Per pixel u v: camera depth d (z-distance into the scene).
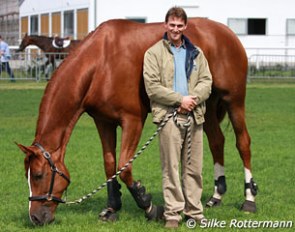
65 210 8.73
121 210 8.67
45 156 7.54
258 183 10.31
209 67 8.46
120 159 7.83
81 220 8.15
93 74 7.75
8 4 49.44
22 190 9.91
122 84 7.79
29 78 30.61
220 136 9.05
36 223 7.55
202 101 7.55
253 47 35.44
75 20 36.59
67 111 7.68
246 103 22.45
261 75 32.69
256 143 14.40
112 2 34.34
